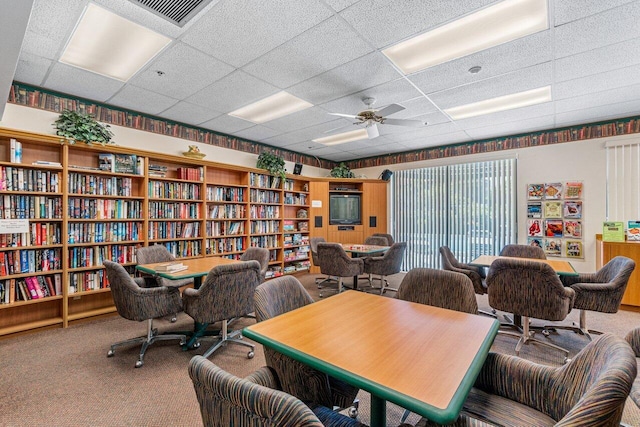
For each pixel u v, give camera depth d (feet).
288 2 6.66
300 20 7.27
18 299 9.92
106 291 11.66
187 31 7.71
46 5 6.72
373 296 6.51
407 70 9.78
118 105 12.74
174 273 9.02
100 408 6.23
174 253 14.14
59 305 11.05
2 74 6.51
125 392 6.80
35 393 6.73
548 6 6.76
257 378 3.78
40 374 7.53
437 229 20.07
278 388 3.95
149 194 13.16
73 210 11.02
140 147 13.64
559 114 13.74
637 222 12.42
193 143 15.69
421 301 6.54
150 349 9.03
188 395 6.72
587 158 14.89
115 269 8.00
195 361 2.79
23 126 10.55
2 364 8.01
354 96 11.86
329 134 17.38
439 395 2.79
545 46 8.32
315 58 9.01
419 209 20.97
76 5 6.74
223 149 17.19
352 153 22.53
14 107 10.37
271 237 19.34
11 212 9.73
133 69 9.71
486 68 9.59
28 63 9.23
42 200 10.36
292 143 19.54
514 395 4.01
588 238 14.76
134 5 6.78
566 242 15.33
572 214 15.21
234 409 2.47
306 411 2.15
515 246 13.30
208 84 10.75
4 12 4.48
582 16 7.06
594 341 3.51
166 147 14.58
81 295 11.46
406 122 11.78
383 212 22.62
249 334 4.29
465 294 6.10
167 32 7.75
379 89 11.18
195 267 10.00
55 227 10.66
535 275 7.88
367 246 17.46
